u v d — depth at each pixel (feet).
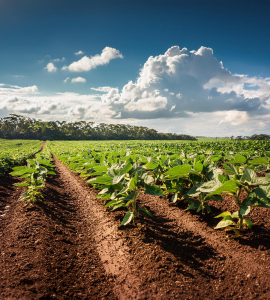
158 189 10.38
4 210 14.88
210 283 7.06
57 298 6.35
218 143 73.05
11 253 8.55
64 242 10.07
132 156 15.97
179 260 8.29
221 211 12.57
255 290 6.52
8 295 6.15
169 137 401.49
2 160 31.55
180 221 11.96
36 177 16.29
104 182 11.59
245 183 8.58
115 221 12.55
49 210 14.14
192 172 12.17
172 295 6.59
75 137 359.66
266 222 10.43
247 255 8.23
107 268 8.30
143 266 8.10
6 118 365.20
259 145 52.85
